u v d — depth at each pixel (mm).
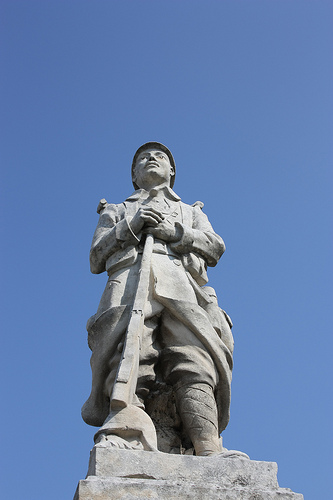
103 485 4734
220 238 6758
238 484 5086
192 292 6258
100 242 6512
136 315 5809
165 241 6551
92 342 6055
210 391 5805
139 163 7363
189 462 5102
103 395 5918
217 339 6004
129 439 5191
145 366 5879
